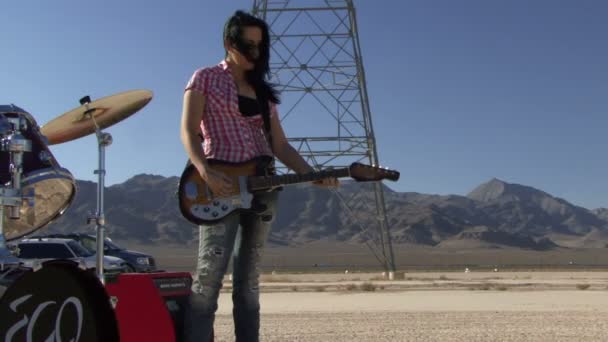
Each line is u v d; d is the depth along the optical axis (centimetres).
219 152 570
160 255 18050
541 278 4691
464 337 1250
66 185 594
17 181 541
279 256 16425
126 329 588
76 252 2417
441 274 5866
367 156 4006
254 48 592
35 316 470
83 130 712
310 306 2141
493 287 3177
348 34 3988
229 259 555
